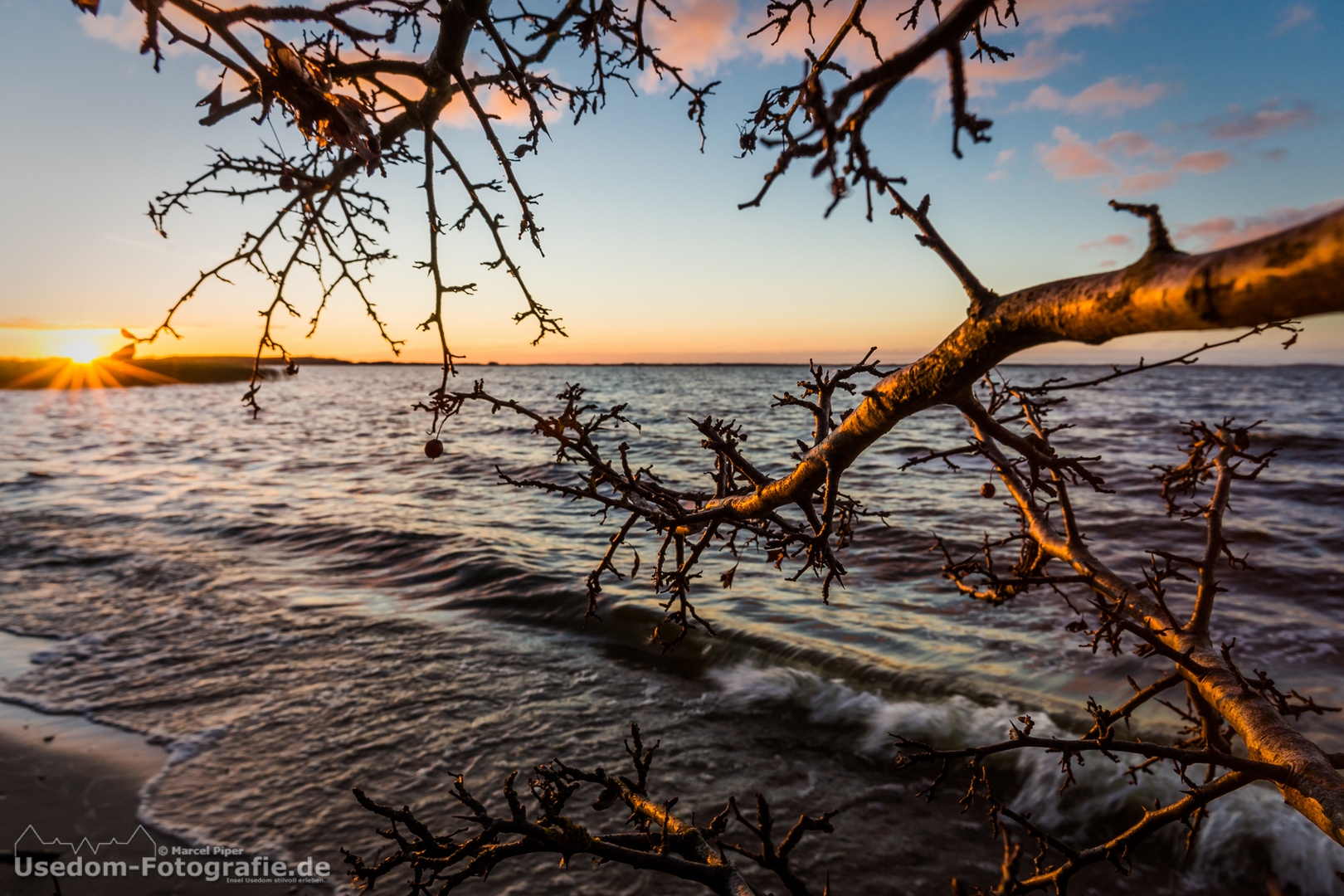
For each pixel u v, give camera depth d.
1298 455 24.55
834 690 7.52
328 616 9.77
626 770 6.11
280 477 22.98
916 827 5.46
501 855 1.30
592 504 17.66
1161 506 16.05
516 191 1.56
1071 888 4.93
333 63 1.31
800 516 10.17
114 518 16.12
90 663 8.11
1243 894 4.80
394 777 5.93
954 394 0.95
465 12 1.29
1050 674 7.79
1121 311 0.61
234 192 1.42
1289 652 8.39
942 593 10.54
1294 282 0.44
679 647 8.65
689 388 83.88
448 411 1.75
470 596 10.64
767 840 1.33
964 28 0.59
